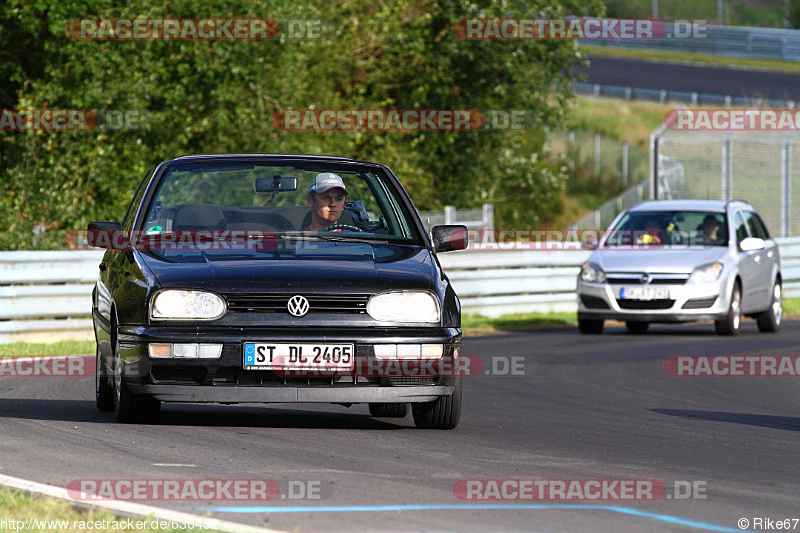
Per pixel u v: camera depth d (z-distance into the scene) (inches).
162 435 938.1
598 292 2165.4
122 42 2783.0
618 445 964.0
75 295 1943.9
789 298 3051.2
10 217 2438.5
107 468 790.5
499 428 1049.5
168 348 911.0
